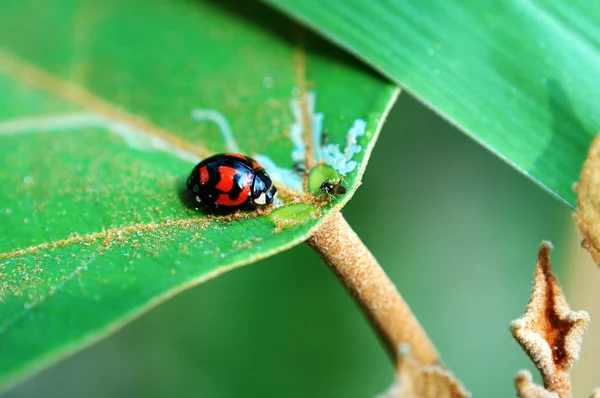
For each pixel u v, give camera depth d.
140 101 0.11
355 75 0.11
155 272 0.09
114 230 0.10
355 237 0.10
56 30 0.12
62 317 0.09
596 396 0.09
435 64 0.10
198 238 0.10
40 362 0.09
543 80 0.10
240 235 0.10
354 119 0.10
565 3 0.10
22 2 0.12
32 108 0.11
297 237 0.10
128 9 0.12
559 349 0.10
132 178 0.11
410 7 0.10
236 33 0.11
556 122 0.10
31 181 0.11
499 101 0.10
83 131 0.11
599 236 0.10
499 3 0.10
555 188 0.10
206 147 0.11
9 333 0.09
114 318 0.09
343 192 0.10
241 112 0.11
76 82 0.11
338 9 0.11
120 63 0.11
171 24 0.12
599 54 0.10
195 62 0.11
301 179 0.10
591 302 0.11
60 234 0.10
